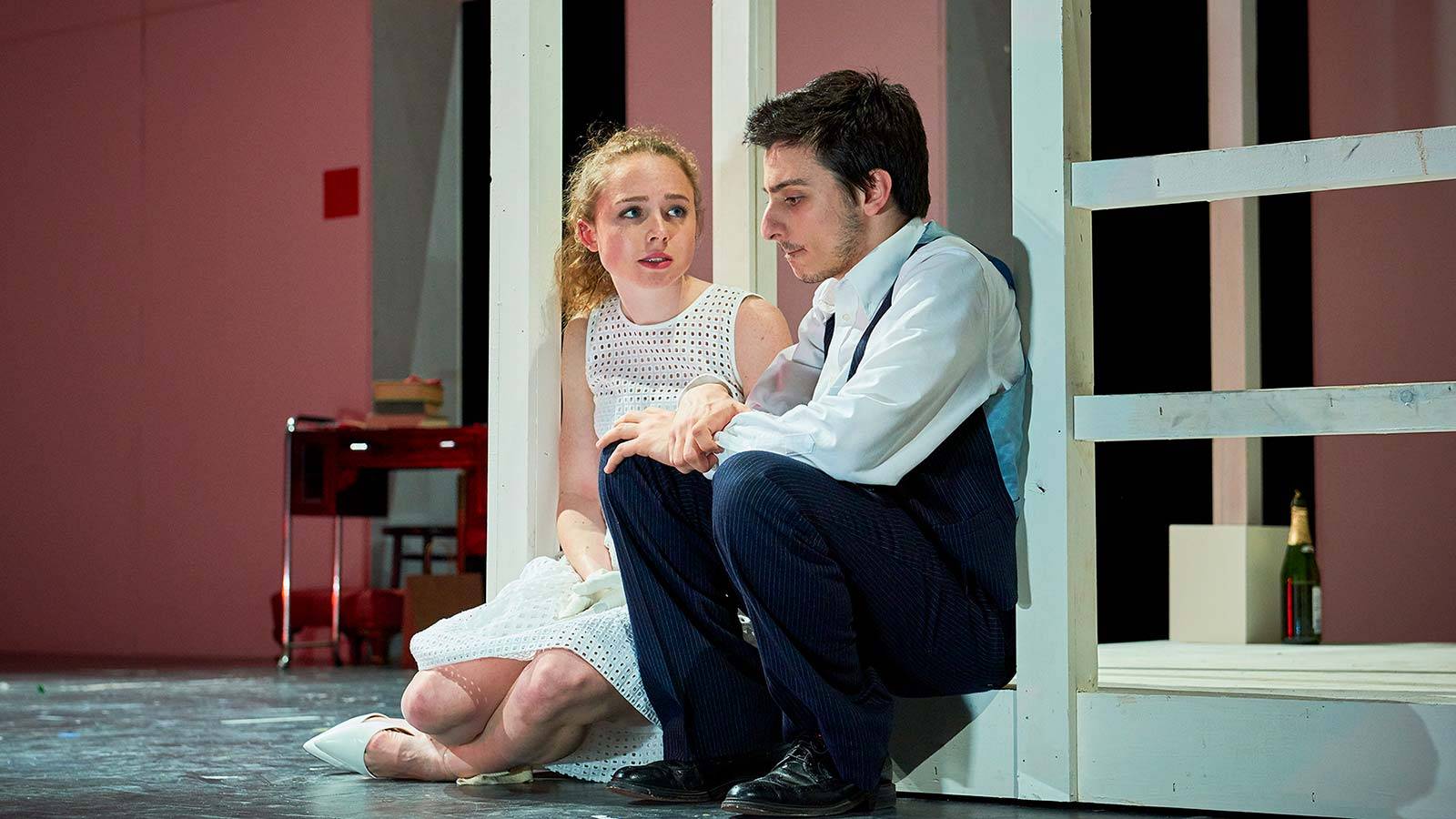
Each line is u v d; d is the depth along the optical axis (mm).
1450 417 2070
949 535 2195
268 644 8266
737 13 3066
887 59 6262
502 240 2832
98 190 8977
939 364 2125
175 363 8664
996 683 2307
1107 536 5980
